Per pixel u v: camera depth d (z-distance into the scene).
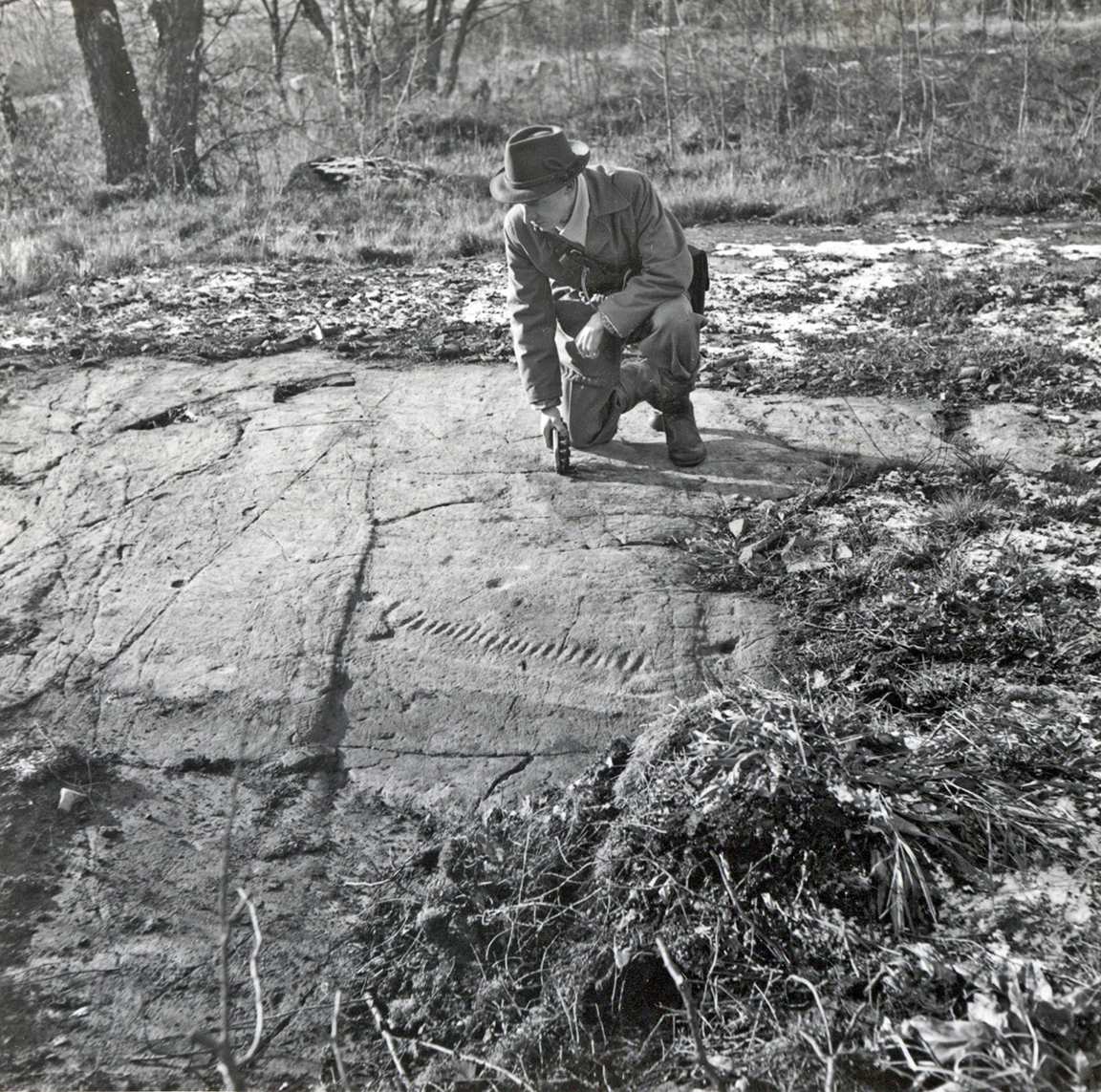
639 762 2.83
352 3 15.88
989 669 3.29
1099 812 2.69
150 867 2.79
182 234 9.83
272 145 13.63
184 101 12.33
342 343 6.32
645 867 2.54
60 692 3.41
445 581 3.87
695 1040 2.08
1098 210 10.20
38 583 3.96
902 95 13.41
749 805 2.54
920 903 2.46
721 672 3.38
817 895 2.46
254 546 4.14
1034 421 5.09
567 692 3.33
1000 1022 2.16
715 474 4.61
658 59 15.58
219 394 5.61
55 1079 2.29
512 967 2.47
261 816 2.95
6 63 19.66
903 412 5.23
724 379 5.66
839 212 10.31
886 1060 2.16
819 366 5.82
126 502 4.52
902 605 3.57
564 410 4.67
